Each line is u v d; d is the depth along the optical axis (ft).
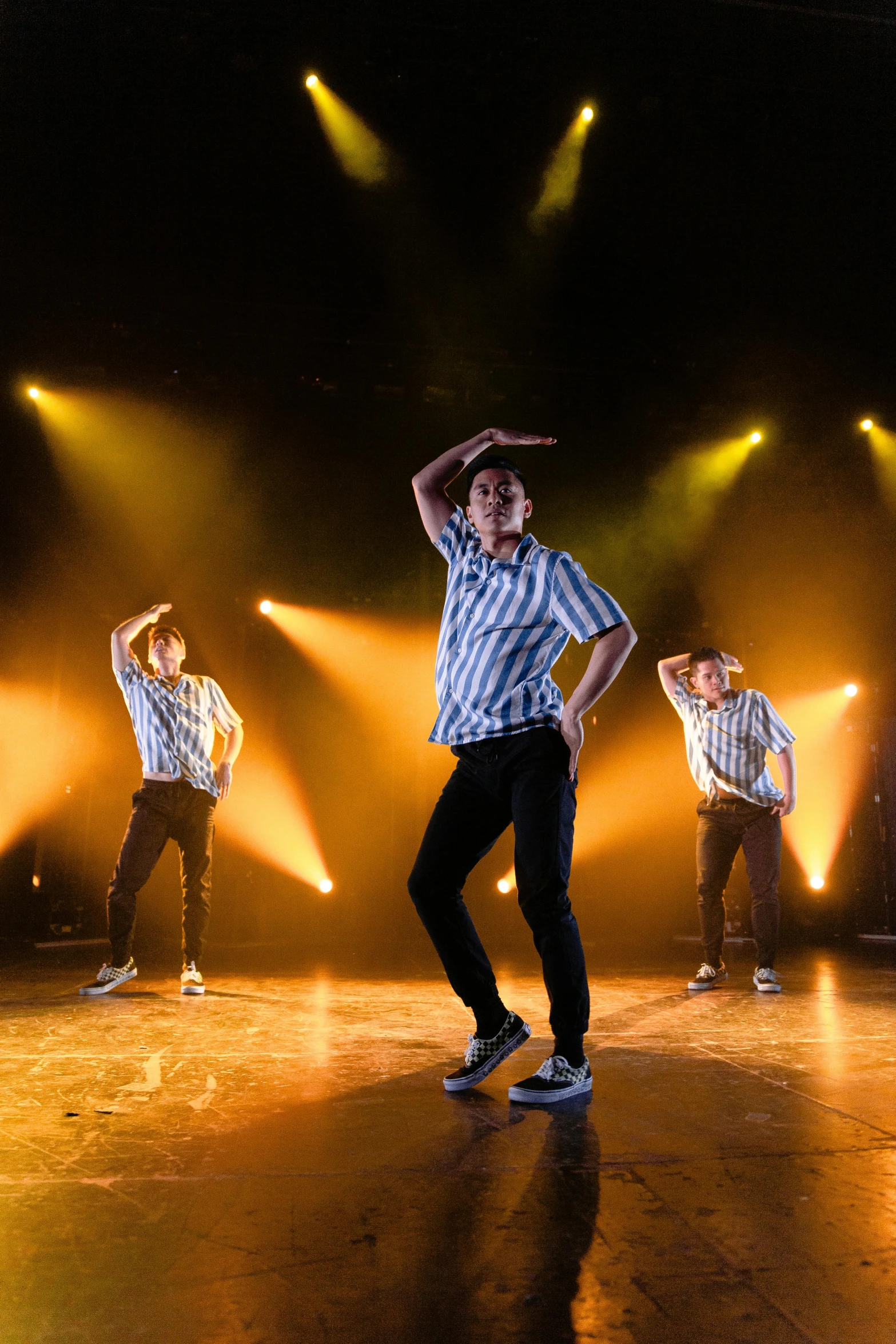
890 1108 6.03
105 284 23.17
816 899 25.57
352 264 23.59
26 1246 3.77
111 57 18.95
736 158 21.52
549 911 6.58
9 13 17.90
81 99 19.61
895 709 24.76
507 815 7.06
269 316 24.22
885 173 21.58
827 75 19.92
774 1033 9.05
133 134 20.36
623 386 25.79
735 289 24.43
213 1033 8.94
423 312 24.75
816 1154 5.05
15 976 14.20
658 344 25.66
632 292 24.59
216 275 23.54
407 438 25.23
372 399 24.85
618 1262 3.63
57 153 20.49
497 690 6.76
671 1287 3.42
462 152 21.47
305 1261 3.64
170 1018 9.88
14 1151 5.08
